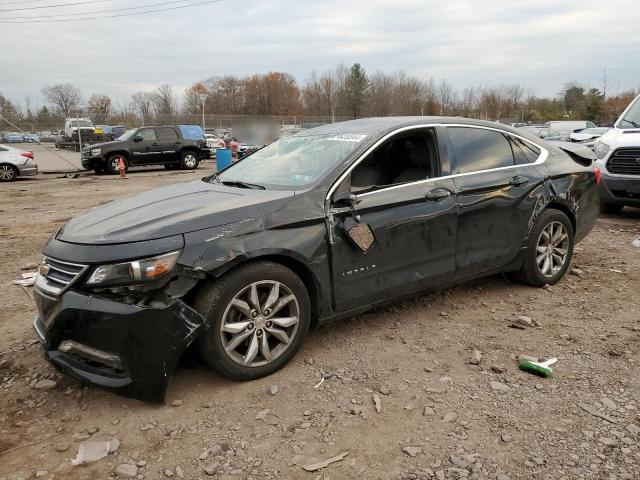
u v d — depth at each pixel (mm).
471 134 4570
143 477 2549
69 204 11828
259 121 31172
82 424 2984
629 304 4695
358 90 61344
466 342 3949
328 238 3545
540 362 3602
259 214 3348
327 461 2635
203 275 3070
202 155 22641
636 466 2559
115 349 2928
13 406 3180
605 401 3123
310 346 3873
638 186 7996
